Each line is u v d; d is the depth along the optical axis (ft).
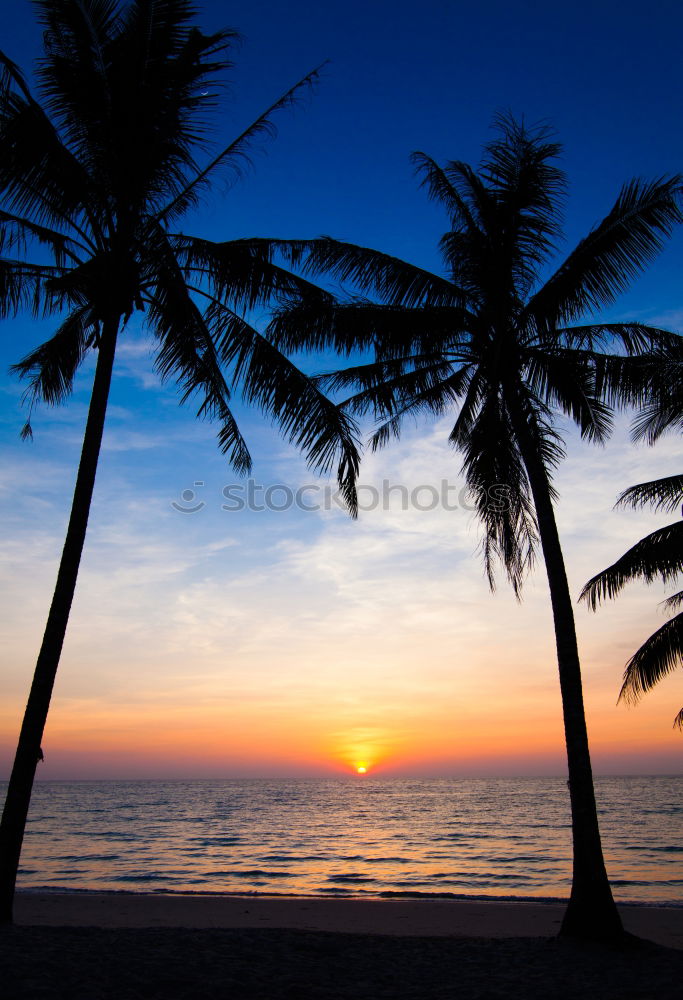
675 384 34.19
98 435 30.45
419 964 26.43
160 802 262.26
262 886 66.33
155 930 29.66
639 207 33.68
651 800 227.61
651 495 46.09
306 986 22.65
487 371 36.22
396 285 36.99
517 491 38.19
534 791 325.21
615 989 23.11
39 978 20.59
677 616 47.75
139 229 32.53
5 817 27.32
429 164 37.04
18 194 30.48
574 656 31.35
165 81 31.04
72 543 29.25
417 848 100.27
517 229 35.19
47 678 28.02
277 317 35.19
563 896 59.67
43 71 30.09
